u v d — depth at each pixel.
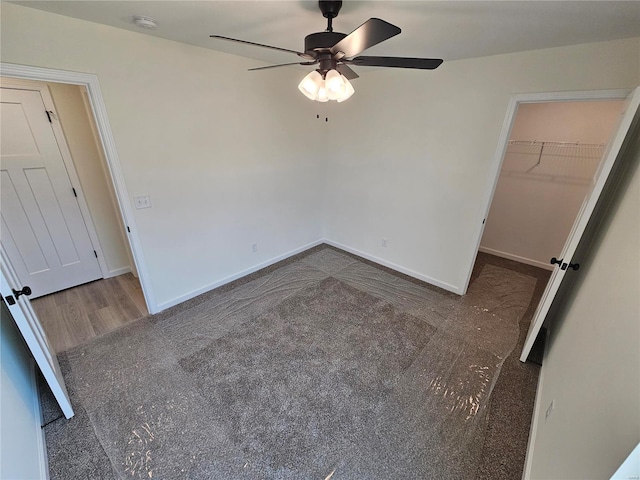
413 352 2.38
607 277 1.42
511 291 3.34
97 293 3.14
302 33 1.99
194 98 2.52
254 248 3.59
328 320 2.75
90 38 1.90
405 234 3.57
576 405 1.23
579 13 1.50
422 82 2.91
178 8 1.60
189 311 2.86
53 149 2.82
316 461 1.58
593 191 1.77
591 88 2.05
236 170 3.06
